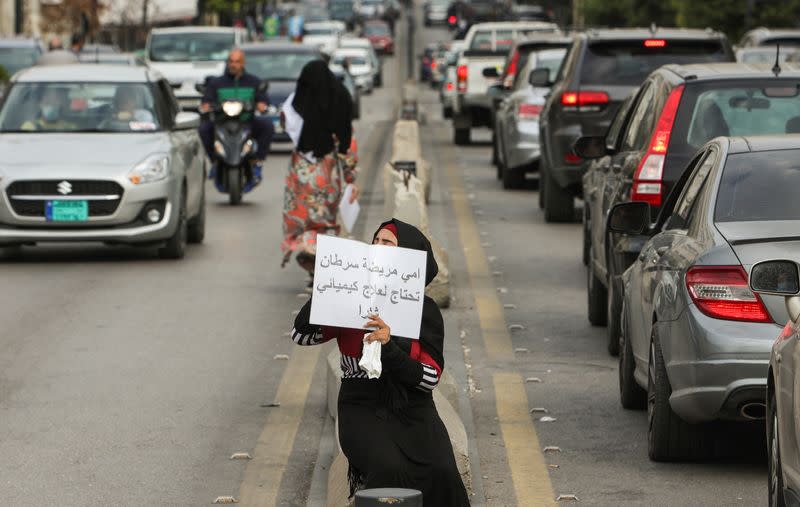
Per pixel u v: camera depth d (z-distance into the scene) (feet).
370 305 44.01
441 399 61.93
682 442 60.18
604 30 135.23
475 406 72.28
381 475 44.50
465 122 247.09
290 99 102.27
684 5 341.82
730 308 55.62
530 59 176.24
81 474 60.54
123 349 85.35
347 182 103.65
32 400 73.26
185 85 255.70
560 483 58.80
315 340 46.93
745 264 55.77
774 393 48.70
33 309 98.17
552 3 560.20
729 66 84.02
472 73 243.81
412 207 99.14
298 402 72.90
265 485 59.26
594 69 132.77
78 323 93.20
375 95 450.30
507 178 177.17
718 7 336.90
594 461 61.98
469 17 566.36
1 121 125.90
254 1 581.12
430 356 45.44
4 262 120.67
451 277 112.57
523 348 86.07
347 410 45.80
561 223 144.87
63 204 116.26
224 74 161.68
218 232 138.82
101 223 116.88
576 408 71.51
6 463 62.13
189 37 275.18
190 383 76.89
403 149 164.66
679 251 59.93
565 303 101.35
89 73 130.41
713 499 56.08
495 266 118.01
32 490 58.23
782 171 61.05
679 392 57.41
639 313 65.77
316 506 56.03
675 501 55.93
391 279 44.16
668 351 58.49
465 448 56.18
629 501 56.03
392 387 45.27
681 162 78.64
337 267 43.93
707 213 59.77
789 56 161.99
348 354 45.70
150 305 99.55
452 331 91.35
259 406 72.18
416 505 39.81
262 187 180.14
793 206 59.36
